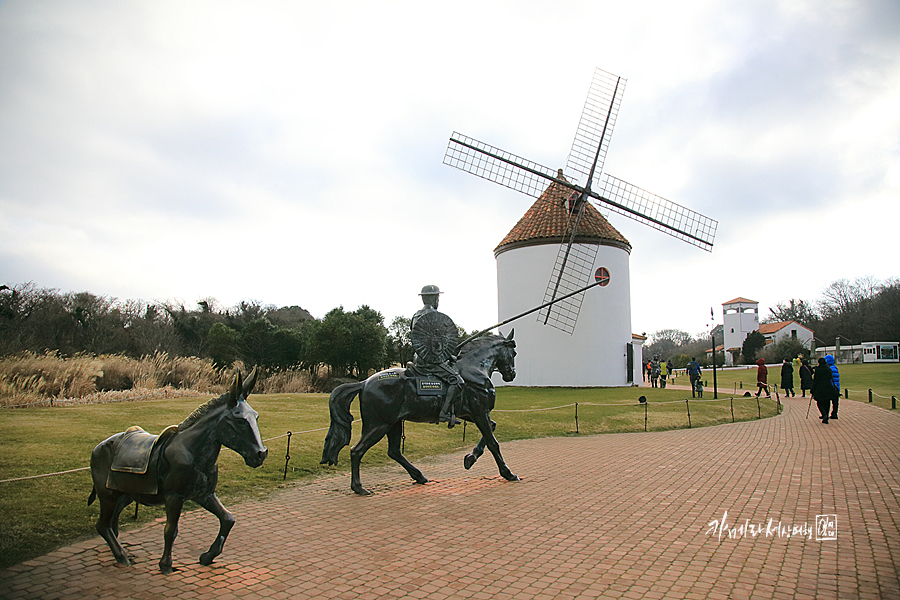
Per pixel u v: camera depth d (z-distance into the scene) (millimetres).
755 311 95312
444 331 9484
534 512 7742
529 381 33125
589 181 31250
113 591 5008
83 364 18922
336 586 5164
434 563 5754
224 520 5684
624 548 6203
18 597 4836
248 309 54938
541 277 33094
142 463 5355
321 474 10266
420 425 15766
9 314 35844
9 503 7070
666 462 11594
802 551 6082
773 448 13211
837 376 18141
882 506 7902
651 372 38688
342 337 32781
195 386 22328
